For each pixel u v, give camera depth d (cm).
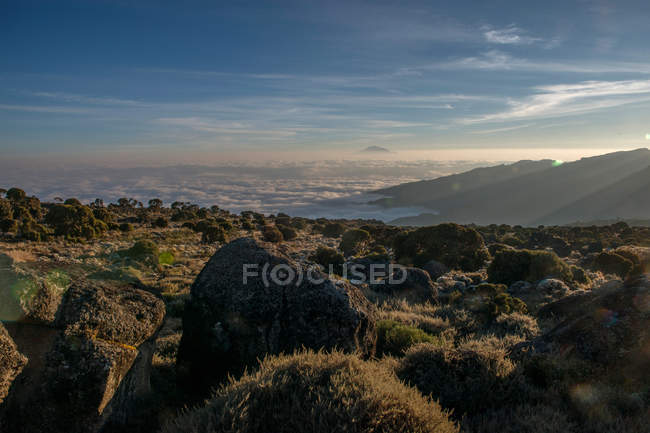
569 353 527
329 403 362
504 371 499
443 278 2044
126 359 429
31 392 365
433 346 584
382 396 381
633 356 485
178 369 627
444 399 473
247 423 346
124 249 3081
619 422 406
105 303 448
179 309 1136
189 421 353
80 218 4575
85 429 378
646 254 2189
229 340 612
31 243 3319
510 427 396
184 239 5122
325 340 619
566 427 392
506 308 1057
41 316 381
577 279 1953
